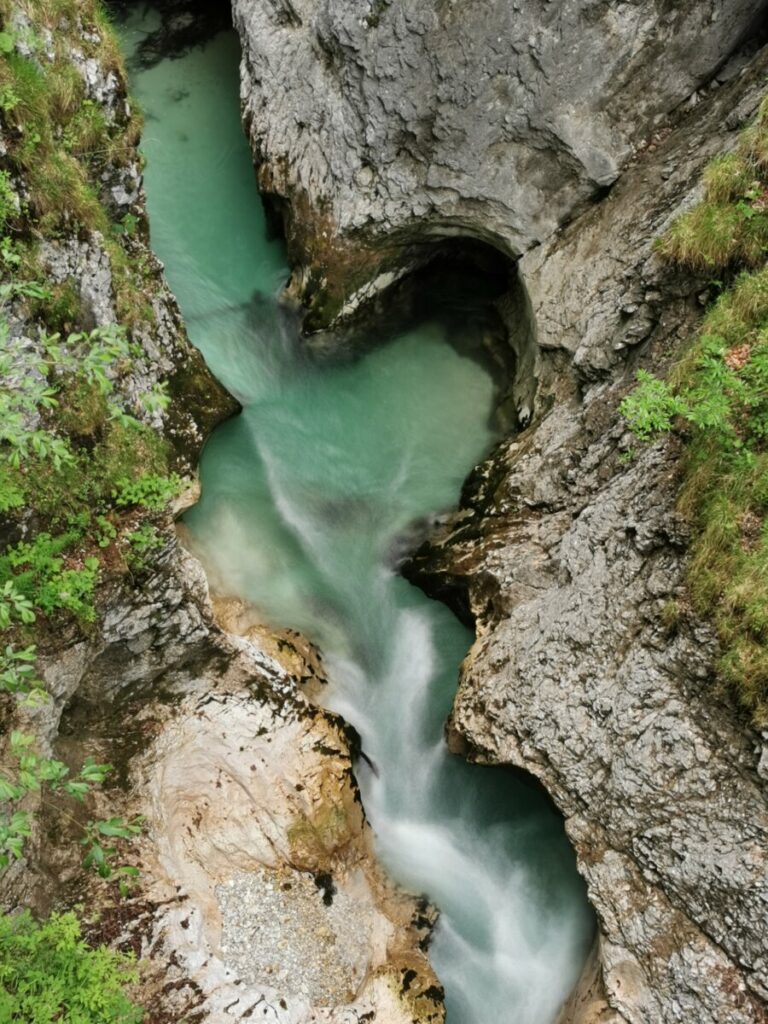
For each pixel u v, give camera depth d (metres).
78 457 7.43
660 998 6.98
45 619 7.00
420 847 8.87
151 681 8.05
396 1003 7.77
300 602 9.41
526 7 8.41
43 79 7.49
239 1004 7.05
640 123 9.03
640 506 7.50
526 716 7.93
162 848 7.73
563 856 8.62
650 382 7.27
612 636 7.47
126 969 6.86
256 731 8.34
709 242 7.71
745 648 6.52
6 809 6.45
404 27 8.80
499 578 8.71
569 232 9.49
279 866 8.10
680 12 8.38
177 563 8.05
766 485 6.73
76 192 7.63
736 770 6.65
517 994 8.23
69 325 7.43
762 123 7.74
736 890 6.59
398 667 9.49
